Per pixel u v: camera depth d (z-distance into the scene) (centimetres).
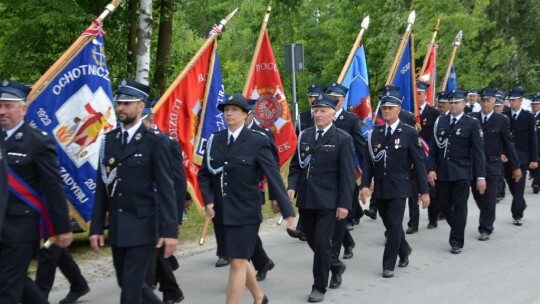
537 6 2633
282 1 1880
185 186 580
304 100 2981
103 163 488
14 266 461
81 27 1262
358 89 990
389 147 714
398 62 1059
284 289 673
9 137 470
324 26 3045
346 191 620
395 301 627
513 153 969
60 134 629
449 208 852
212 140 563
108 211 490
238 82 3081
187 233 945
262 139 556
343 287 677
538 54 2800
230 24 3256
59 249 569
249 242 542
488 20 2577
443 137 850
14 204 464
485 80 2491
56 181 477
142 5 1125
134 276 470
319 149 634
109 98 664
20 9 1299
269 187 549
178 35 2192
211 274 734
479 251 842
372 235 952
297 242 911
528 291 659
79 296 615
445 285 684
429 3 2362
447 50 2342
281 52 2583
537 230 980
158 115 786
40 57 1396
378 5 2778
